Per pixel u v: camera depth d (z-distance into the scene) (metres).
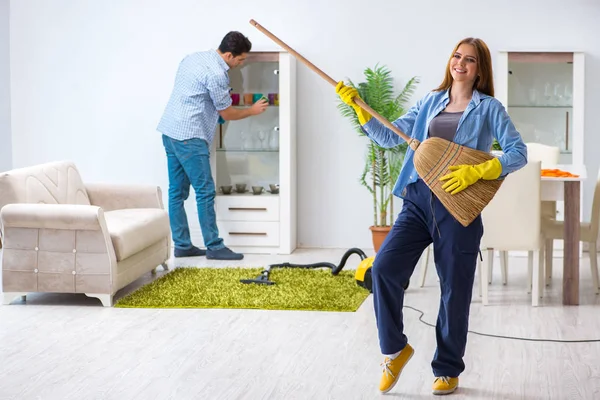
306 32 8.14
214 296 6.00
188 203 8.22
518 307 5.83
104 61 8.30
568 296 5.89
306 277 6.65
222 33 8.20
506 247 5.82
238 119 7.80
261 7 8.15
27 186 5.98
